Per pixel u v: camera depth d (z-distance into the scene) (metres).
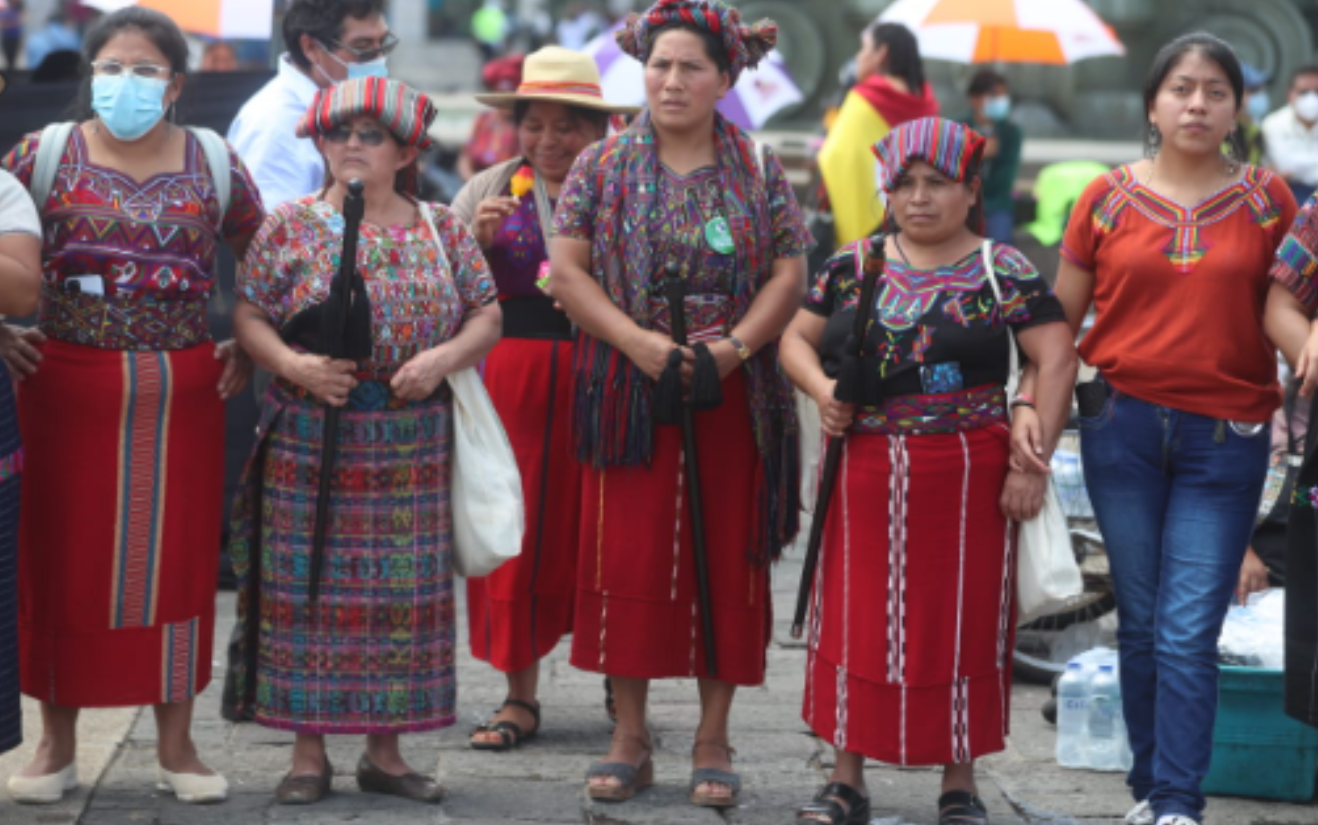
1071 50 36.50
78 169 14.84
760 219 15.90
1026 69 57.03
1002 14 35.44
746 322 15.70
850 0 57.31
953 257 15.00
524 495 17.84
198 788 15.62
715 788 15.92
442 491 15.69
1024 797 16.56
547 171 18.11
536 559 17.86
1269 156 39.38
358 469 15.37
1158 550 15.09
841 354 15.12
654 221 15.77
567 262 15.92
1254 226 14.75
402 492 15.48
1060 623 20.88
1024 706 19.73
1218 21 58.56
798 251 16.11
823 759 17.55
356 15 18.50
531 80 18.06
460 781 16.62
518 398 17.88
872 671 14.89
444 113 61.75
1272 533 18.33
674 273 15.52
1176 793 14.68
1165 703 14.84
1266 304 14.64
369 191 15.48
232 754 17.23
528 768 17.09
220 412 15.63
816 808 15.23
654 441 15.91
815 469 18.66
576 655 16.31
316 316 15.25
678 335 15.54
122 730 17.70
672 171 15.91
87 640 15.09
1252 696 16.59
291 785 15.70
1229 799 16.72
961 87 56.25
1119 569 15.21
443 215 15.81
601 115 18.14
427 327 15.39
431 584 15.62
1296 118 39.19
